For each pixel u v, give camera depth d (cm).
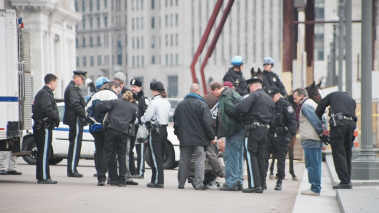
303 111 4788
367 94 5531
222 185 5500
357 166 5456
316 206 4184
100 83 5219
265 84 6112
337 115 4850
